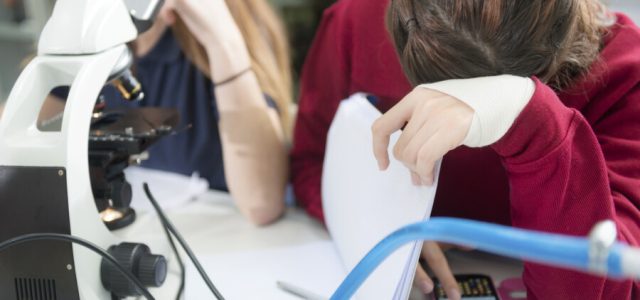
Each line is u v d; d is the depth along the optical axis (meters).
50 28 0.57
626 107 0.64
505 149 0.51
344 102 0.79
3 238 0.54
